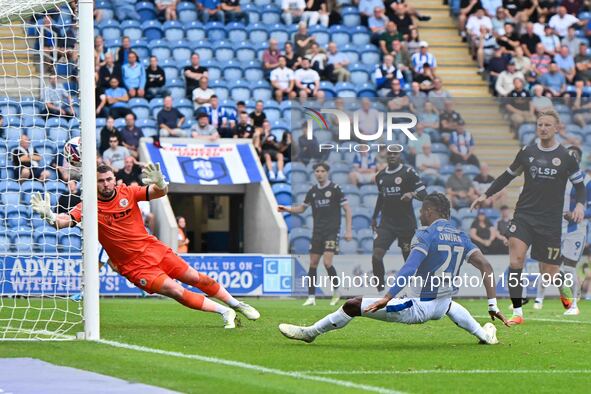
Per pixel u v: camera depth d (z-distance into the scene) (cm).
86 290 1953
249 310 2258
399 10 4866
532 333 2214
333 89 4603
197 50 4659
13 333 2077
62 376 1427
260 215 4069
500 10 5050
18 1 2214
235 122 4228
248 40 4800
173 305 3083
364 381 1428
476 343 1947
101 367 1524
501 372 1545
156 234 3919
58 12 2395
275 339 1977
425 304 1789
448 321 2431
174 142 4112
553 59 4922
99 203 2112
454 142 3183
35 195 1959
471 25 5019
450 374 1513
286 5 4909
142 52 4616
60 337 1998
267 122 4241
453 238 1789
